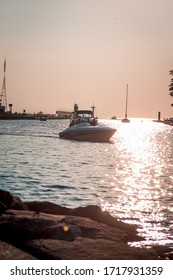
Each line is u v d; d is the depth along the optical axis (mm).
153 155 55281
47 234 10891
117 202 20781
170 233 14688
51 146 60500
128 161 45406
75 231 11211
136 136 109000
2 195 13641
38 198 21094
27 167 34219
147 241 13305
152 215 17797
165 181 29766
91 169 35469
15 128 128750
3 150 51625
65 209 14617
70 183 26328
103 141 69062
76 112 75000
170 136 114000
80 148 58875
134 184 27547
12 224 10969
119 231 12898
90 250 10016
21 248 10219
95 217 13750
